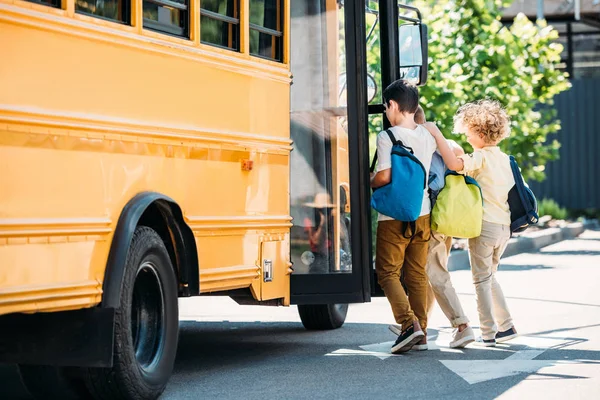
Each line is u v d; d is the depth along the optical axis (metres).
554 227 24.61
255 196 7.92
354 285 8.66
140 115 6.64
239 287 7.73
